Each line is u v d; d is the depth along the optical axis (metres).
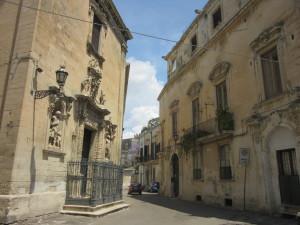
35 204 9.78
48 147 10.86
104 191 12.93
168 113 26.98
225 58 17.55
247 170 14.43
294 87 11.68
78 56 13.97
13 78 9.90
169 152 25.88
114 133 18.75
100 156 16.08
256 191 13.64
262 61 14.11
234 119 15.91
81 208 11.34
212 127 17.73
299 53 11.59
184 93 23.48
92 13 15.78
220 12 19.27
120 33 21.00
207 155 18.58
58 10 12.15
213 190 17.47
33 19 10.43
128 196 26.88
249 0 15.17
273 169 12.93
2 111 9.65
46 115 10.83
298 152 11.40
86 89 14.59
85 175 12.36
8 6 11.02
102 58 16.86
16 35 10.44
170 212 13.36
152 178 40.91
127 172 52.62
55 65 11.74
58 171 11.52
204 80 20.09
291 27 12.15
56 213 10.97
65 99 12.00
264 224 9.98
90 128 15.27
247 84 15.02
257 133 13.87
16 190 8.98
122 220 10.37
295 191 11.66
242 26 15.96
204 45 20.20
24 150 9.45
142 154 47.62
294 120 11.60
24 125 9.52
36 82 10.30
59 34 12.19
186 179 21.62
